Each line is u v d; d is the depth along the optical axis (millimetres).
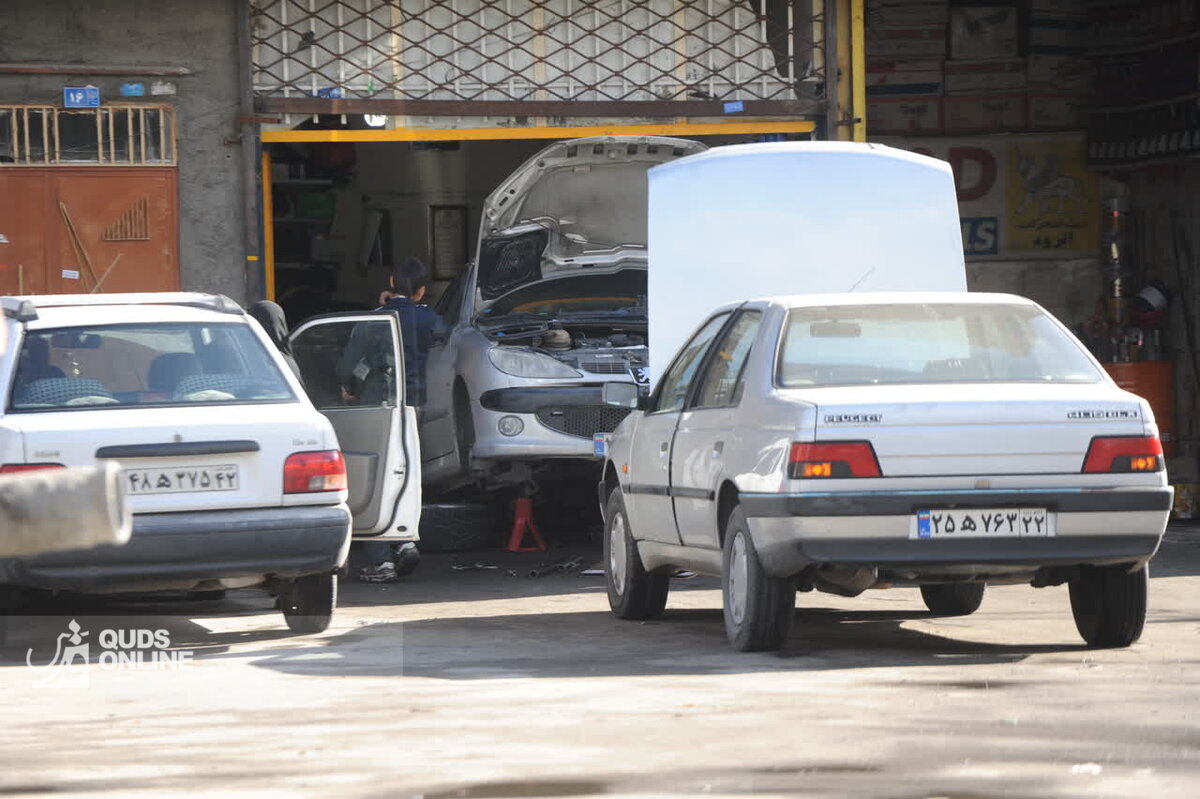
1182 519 47812
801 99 44281
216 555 22422
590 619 27031
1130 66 57062
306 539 23000
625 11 43625
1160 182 55875
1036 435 19781
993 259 60000
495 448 39344
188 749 11359
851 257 32969
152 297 25875
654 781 9578
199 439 22547
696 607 29297
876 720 12641
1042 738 11352
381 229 65250
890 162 33094
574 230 42562
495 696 15219
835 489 19469
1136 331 54969
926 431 19625
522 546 41906
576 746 11312
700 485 22547
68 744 12062
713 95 44156
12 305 24359
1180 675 16625
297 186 63281
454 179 65438
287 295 61625
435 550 41219
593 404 39406
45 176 40938
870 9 59656
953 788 9117
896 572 19953
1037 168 59750
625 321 42062
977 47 59906
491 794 9180
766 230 32969
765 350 21578
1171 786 9102
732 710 13547
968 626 24609
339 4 42250
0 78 40625
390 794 9219
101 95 41094
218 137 41531
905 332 21641
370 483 28203
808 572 20297
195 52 41375
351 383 28797
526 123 43406
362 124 43000
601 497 28734
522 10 43188
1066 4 59188
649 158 41125
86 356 23828
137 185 41250
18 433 22062
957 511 19656
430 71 42781
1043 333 21844
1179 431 54375
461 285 44625
